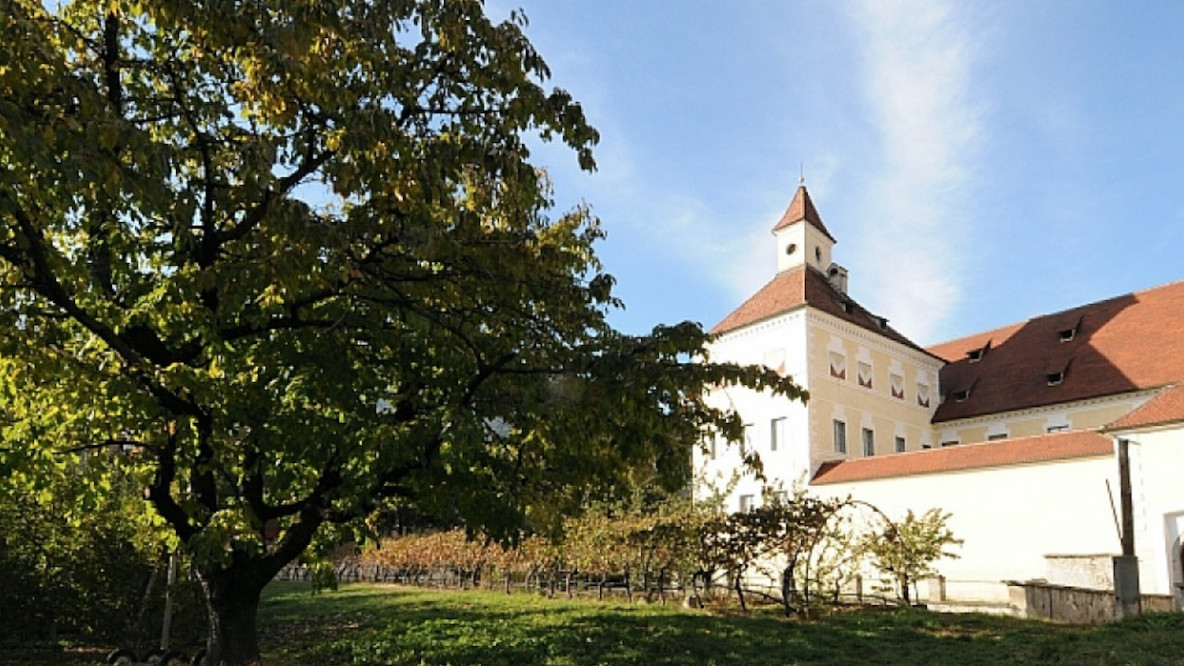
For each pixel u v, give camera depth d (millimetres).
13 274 8773
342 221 9727
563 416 9406
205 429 9711
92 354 9617
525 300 10703
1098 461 26422
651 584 21984
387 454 9023
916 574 22703
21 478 10336
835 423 38219
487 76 9531
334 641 16078
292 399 9766
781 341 39125
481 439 9023
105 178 6699
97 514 15719
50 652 16375
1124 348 40031
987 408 42719
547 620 17109
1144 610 17141
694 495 26531
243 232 9297
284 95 8789
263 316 9594
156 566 16500
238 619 11023
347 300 10016
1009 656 12359
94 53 9617
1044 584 18219
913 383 44000
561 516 11734
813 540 19406
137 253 9797
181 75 9898
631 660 12688
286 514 10992
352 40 8742
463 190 12328
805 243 42312
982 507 29125
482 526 10555
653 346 9727
